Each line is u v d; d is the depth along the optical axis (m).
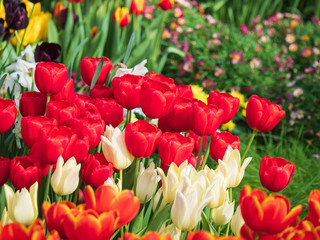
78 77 4.09
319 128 4.86
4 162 1.17
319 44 6.22
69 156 1.23
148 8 6.10
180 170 1.23
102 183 1.27
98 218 0.85
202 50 5.82
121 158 1.25
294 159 3.84
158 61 5.41
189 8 6.61
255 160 3.62
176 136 1.32
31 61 2.24
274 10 8.88
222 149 1.41
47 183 1.21
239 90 5.29
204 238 0.84
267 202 0.92
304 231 0.90
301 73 5.75
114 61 4.21
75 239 0.86
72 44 4.00
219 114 1.37
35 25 3.19
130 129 1.22
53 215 0.89
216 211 1.29
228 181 1.31
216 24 6.60
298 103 4.98
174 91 1.37
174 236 1.20
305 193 3.18
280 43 6.75
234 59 5.38
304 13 8.98
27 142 1.26
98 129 1.33
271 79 5.26
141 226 1.28
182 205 1.07
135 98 1.44
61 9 4.24
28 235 0.83
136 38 4.70
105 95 1.74
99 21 4.79
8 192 1.06
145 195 1.31
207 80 5.28
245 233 1.01
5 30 2.51
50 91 1.41
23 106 1.50
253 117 1.51
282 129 4.60
